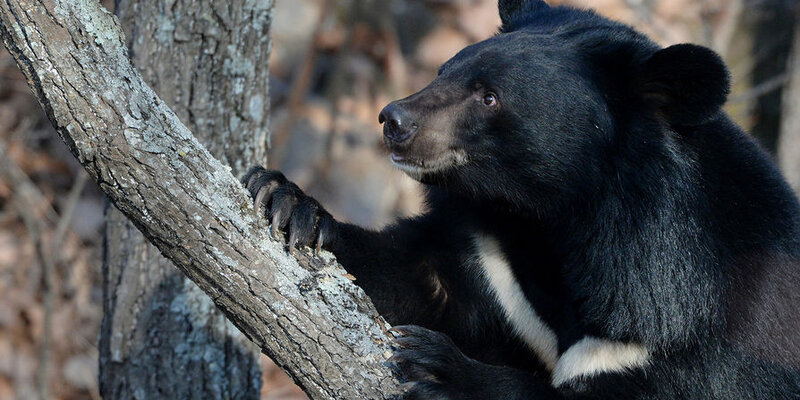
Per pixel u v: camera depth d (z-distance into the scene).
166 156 6.15
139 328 9.92
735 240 8.04
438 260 8.99
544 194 8.43
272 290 6.59
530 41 8.54
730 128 8.46
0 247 16.48
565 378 8.23
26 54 5.71
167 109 6.28
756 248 8.06
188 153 6.29
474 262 8.99
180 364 9.94
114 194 6.11
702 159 8.17
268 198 7.44
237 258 6.47
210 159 6.46
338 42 21.47
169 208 6.19
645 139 8.17
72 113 5.83
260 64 9.96
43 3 5.72
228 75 9.73
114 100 5.93
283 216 7.23
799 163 17.88
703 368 7.93
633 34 8.72
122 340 9.95
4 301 15.96
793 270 8.17
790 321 8.11
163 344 9.91
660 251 8.02
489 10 22.14
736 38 21.03
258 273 6.54
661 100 8.22
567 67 8.32
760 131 20.34
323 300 6.79
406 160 8.41
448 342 7.38
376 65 21.58
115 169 6.01
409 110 8.28
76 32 5.82
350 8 21.69
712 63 7.79
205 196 6.34
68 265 16.61
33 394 15.15
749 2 20.95
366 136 20.33
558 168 8.30
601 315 8.27
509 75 8.30
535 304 8.90
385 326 7.23
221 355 10.09
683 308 7.91
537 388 7.43
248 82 9.87
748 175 8.24
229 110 9.80
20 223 16.91
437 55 21.86
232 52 9.71
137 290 9.94
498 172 8.43
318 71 21.28
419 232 9.05
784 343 8.06
